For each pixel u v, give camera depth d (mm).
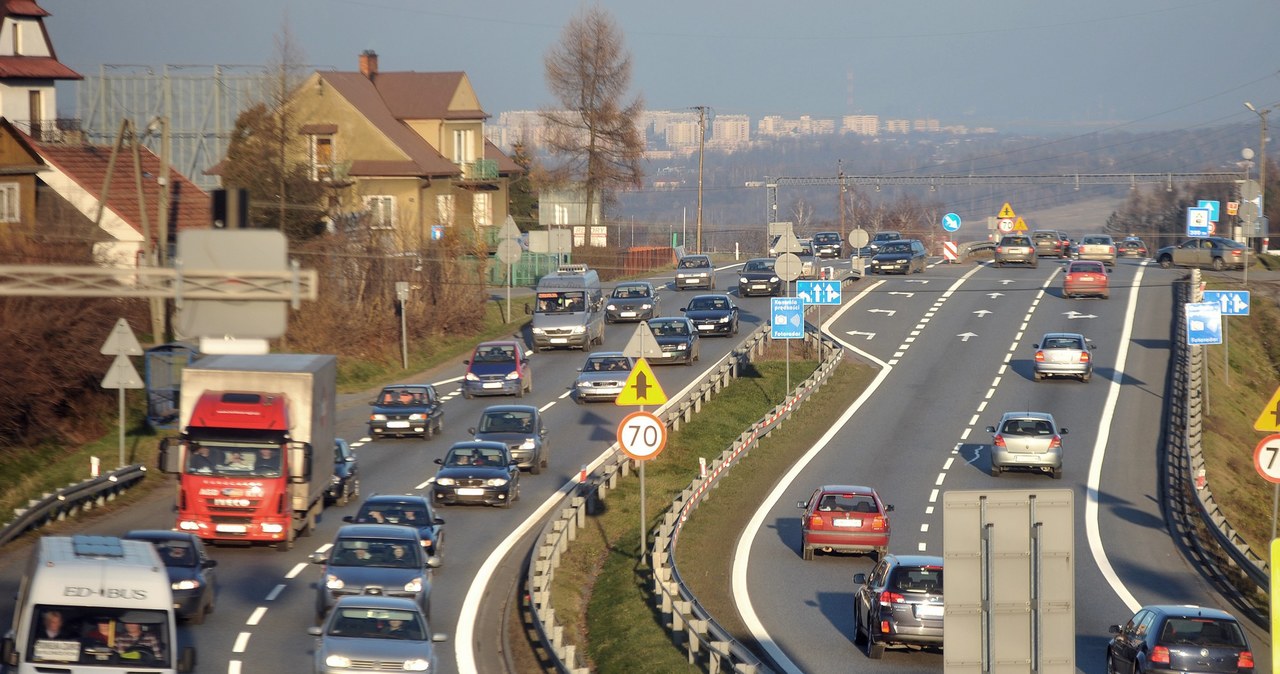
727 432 186375
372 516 115625
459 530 134625
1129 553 129125
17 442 156625
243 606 101562
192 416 118938
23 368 156000
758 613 105625
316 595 102000
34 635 70438
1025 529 53812
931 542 128500
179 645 90062
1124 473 162875
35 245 176500
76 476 150250
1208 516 130875
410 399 179250
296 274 63594
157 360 174375
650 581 115500
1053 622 53656
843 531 121125
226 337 63531
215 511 116812
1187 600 112438
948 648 53844
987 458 169750
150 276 63312
